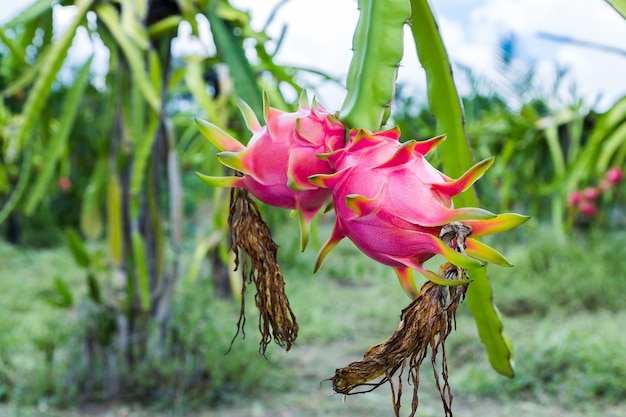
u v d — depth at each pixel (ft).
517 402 11.70
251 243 2.28
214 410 11.11
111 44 9.09
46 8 8.92
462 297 1.98
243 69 7.93
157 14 9.78
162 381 11.39
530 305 17.89
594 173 17.34
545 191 15.61
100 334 11.54
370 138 2.06
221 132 2.28
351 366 1.97
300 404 11.48
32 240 31.55
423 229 1.93
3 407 10.87
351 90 2.26
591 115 14.97
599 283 18.29
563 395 11.71
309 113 2.19
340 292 21.35
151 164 10.27
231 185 2.24
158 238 10.98
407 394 12.08
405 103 20.66
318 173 2.13
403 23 2.36
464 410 11.39
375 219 1.96
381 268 25.61
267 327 2.26
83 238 31.60
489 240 25.43
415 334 1.96
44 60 8.97
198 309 12.60
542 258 20.89
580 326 15.48
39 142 12.19
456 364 13.66
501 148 17.95
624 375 12.00
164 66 9.93
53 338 12.35
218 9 8.73
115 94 10.11
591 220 23.03
